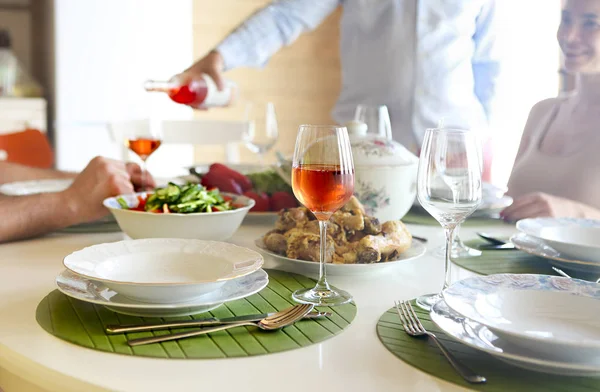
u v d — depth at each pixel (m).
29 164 2.65
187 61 4.16
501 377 0.65
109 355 0.69
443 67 2.43
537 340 0.61
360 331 0.78
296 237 1.05
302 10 2.44
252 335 0.75
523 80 2.60
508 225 1.49
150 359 0.68
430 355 0.70
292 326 0.78
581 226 1.20
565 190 1.93
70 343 0.72
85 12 3.89
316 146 0.85
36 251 1.17
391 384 0.63
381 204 1.27
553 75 2.63
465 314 0.68
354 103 2.67
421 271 1.08
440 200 0.83
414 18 2.41
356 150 1.28
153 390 0.61
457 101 2.46
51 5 3.93
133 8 3.99
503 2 2.44
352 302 0.89
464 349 0.72
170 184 1.25
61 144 3.93
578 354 0.62
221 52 2.21
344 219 1.06
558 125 2.01
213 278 0.86
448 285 0.86
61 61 3.87
